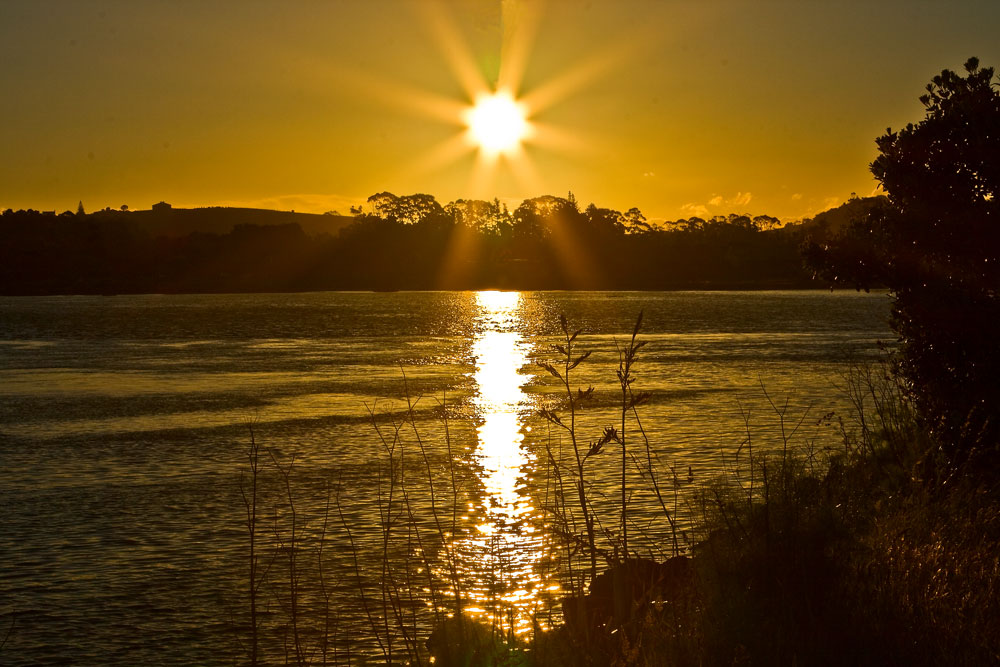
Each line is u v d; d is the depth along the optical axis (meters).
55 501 17.17
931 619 5.72
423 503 15.73
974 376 10.27
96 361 48.25
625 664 5.39
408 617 10.12
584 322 82.25
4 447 23.05
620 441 6.02
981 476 8.89
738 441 20.55
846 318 87.75
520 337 64.69
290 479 18.52
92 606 11.71
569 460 19.00
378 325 80.50
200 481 18.67
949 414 10.22
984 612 5.88
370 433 24.14
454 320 88.00
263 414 28.06
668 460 18.33
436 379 37.81
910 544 6.73
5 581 12.70
